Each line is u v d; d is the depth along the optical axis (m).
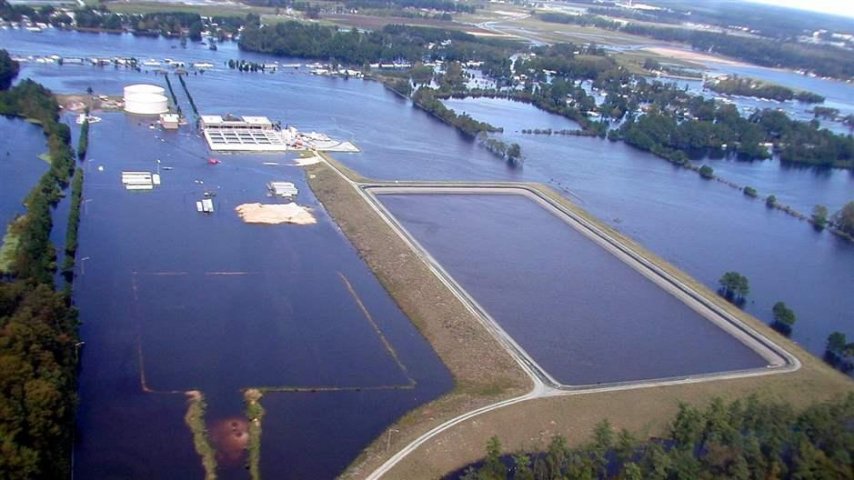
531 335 124.00
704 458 88.38
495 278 144.62
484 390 105.19
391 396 103.50
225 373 105.12
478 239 163.88
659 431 98.38
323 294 130.50
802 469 85.56
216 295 125.94
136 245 140.88
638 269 157.00
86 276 127.69
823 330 140.25
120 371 103.06
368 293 133.12
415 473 87.88
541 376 109.81
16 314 97.12
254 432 93.56
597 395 105.62
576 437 96.38
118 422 93.12
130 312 117.88
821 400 108.12
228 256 140.75
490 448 86.19
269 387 103.00
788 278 163.50
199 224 153.75
